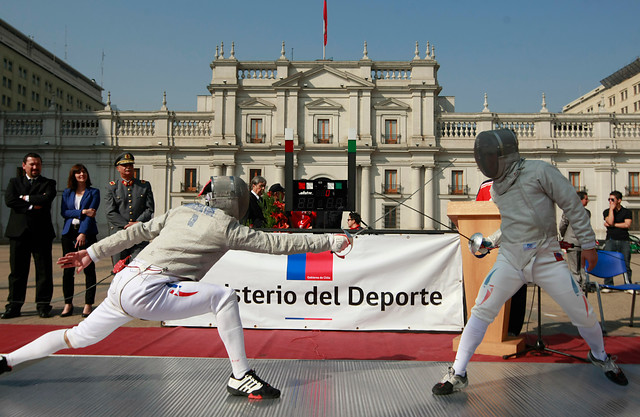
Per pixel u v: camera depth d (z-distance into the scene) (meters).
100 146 34.16
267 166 34.44
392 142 34.88
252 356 4.02
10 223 5.91
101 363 3.54
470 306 4.36
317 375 3.27
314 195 5.70
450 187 34.31
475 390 3.00
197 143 34.78
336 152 34.25
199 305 2.73
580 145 34.31
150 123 34.91
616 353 4.18
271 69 35.28
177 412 2.61
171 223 2.87
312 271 4.94
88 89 74.56
